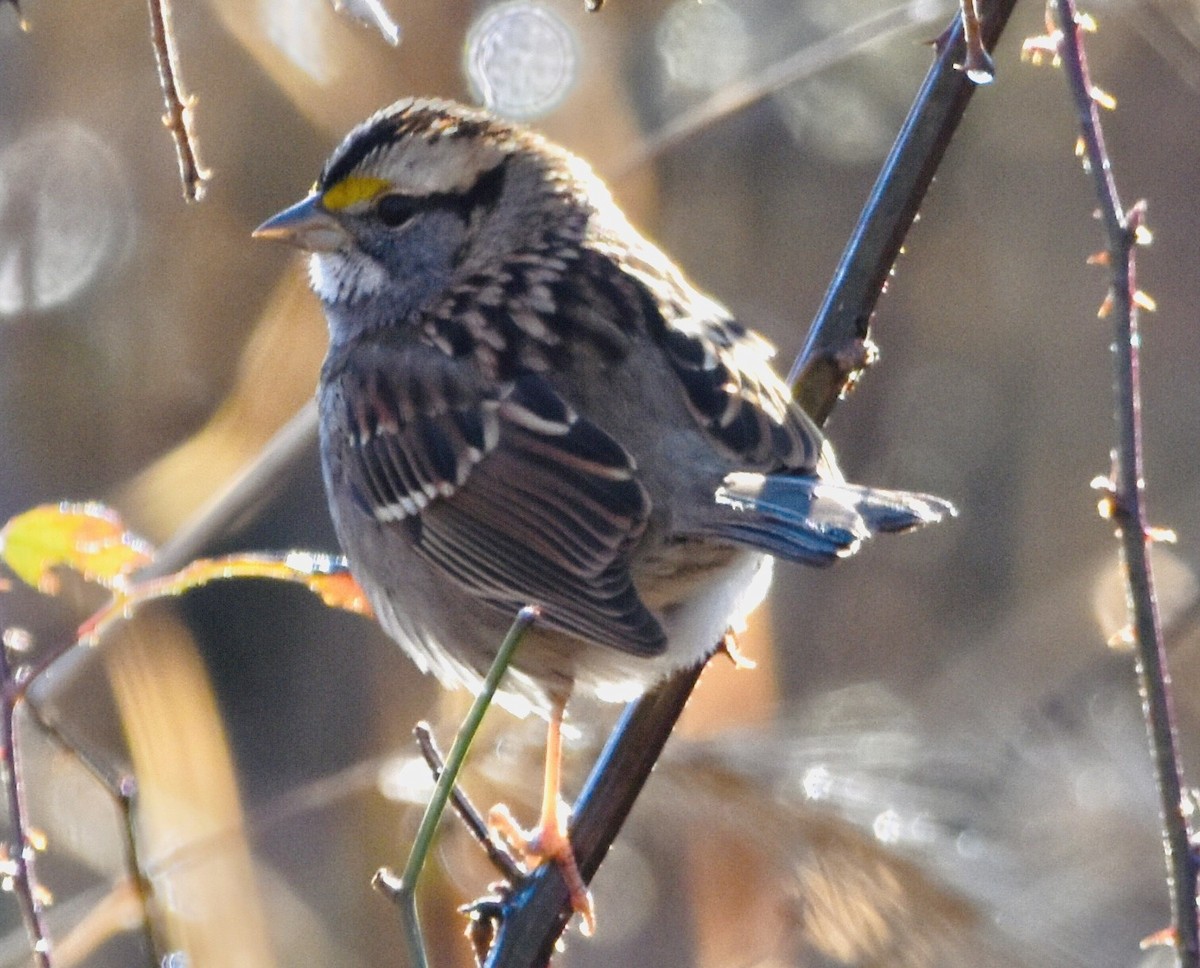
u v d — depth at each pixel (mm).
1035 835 9914
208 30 12016
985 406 13297
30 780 10109
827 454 7895
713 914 9367
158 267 11953
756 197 12742
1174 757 5809
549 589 7863
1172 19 10500
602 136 10875
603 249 8664
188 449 10445
